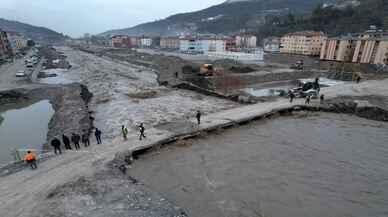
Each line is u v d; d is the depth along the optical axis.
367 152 25.77
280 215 16.80
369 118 35.53
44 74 76.06
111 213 15.00
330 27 148.38
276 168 22.69
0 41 104.44
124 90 55.34
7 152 27.41
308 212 17.12
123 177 19.27
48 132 32.31
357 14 144.62
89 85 62.00
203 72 68.88
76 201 15.89
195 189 19.42
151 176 21.06
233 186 19.91
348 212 17.22
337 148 26.64
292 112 37.91
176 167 22.55
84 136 24.94
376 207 17.75
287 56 113.25
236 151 25.83
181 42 182.88
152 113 37.81
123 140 26.09
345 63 82.38
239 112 36.16
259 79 72.31
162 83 62.19
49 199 15.98
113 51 181.75
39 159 21.47
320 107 38.50
